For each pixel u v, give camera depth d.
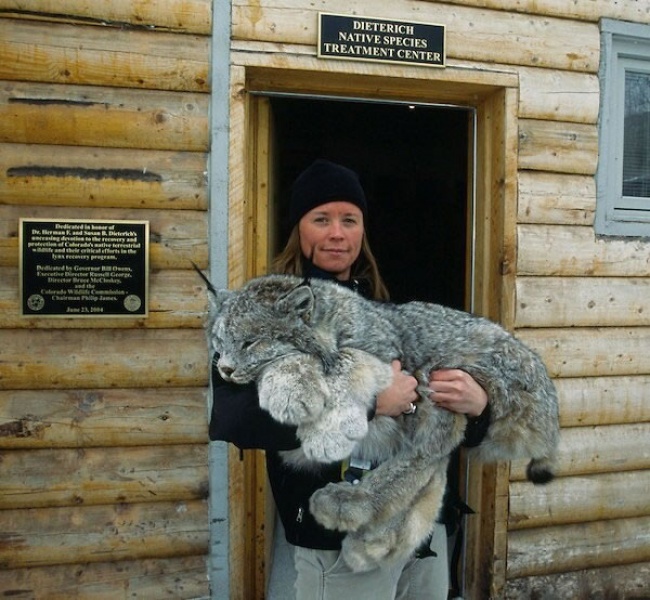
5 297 2.73
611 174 3.45
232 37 2.84
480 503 3.29
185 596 2.90
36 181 2.74
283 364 1.70
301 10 2.90
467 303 3.47
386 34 2.97
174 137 2.84
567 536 3.37
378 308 2.08
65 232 2.75
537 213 3.25
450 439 1.96
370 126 5.00
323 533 1.91
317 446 1.66
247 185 3.08
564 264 3.30
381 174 5.10
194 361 2.87
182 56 2.82
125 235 2.79
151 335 2.85
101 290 2.79
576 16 3.28
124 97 2.80
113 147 2.80
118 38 2.78
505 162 3.18
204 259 2.88
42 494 2.78
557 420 2.21
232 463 2.90
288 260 2.39
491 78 3.13
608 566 3.46
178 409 2.87
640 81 3.57
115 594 2.85
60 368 2.77
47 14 2.73
